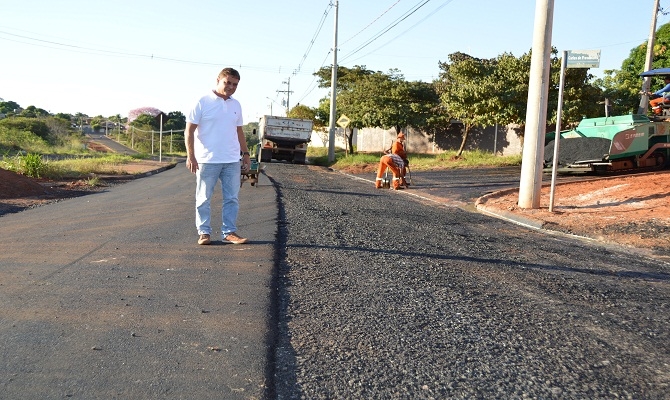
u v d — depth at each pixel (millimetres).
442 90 36625
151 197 12070
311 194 13188
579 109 22375
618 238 7945
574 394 2846
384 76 39688
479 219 9922
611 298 4734
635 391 2908
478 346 3475
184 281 4621
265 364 3031
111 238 6547
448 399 2738
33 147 45625
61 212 9320
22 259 5367
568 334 3762
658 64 31641
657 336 3791
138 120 77062
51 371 2850
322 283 4793
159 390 2682
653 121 16781
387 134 45219
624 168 16031
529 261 6199
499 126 36281
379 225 8352
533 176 10688
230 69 5895
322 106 51938
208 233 6176
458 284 4973
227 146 6035
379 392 2789
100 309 3848
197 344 3277
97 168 22469
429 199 13727
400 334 3631
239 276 4820
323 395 2736
